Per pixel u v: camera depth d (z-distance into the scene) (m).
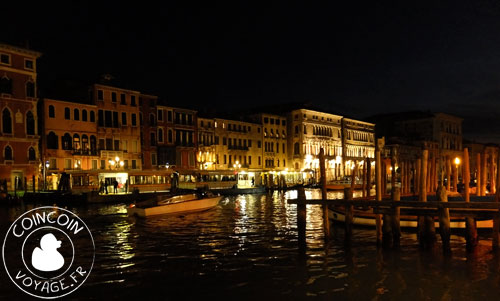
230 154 65.56
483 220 17.30
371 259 14.13
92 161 48.28
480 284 11.50
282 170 70.88
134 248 16.70
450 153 101.75
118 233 20.23
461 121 108.06
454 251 14.99
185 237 19.00
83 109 47.88
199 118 61.03
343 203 15.78
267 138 72.69
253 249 16.17
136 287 11.80
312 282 11.85
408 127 103.12
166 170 50.72
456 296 10.65
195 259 14.73
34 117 43.53
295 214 27.94
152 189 48.31
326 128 81.88
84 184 43.97
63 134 45.94
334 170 82.31
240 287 11.60
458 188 36.91
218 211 29.78
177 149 57.34
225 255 15.24
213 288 11.58
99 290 11.62
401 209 15.97
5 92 41.50
